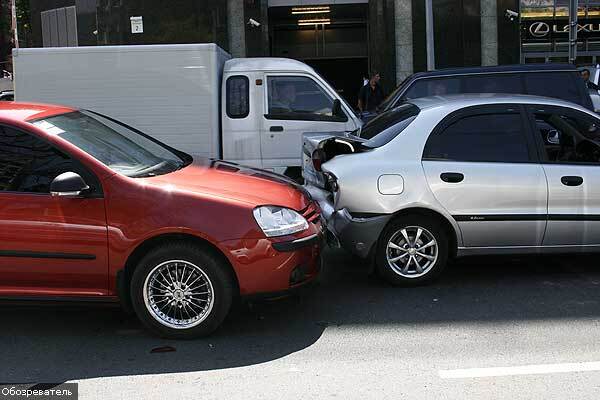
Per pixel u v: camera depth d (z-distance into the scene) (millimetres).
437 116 5734
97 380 4000
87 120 5367
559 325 4805
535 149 5699
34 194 4523
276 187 4980
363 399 3672
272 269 4527
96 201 4484
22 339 4723
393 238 5672
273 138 9617
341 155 5980
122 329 4898
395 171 5562
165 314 4625
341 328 4836
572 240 5688
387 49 18672
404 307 5277
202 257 4480
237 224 4473
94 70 9500
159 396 3762
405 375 3984
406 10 18453
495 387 3793
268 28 20500
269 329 4840
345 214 5633
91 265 4516
